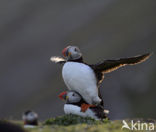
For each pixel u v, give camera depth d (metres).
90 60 60.62
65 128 11.53
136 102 51.59
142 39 62.16
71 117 13.13
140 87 53.44
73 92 13.79
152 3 71.12
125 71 54.91
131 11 71.50
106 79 53.84
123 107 51.28
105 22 70.50
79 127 11.76
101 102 14.51
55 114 53.38
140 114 51.47
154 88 52.91
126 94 53.38
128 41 62.38
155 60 56.53
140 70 55.06
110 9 74.44
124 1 75.25
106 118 14.20
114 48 62.03
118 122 13.95
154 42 60.91
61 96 14.01
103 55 60.84
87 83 13.48
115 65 13.80
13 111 58.75
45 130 11.01
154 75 54.34
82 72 13.34
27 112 11.49
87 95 13.68
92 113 13.76
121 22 68.44
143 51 60.09
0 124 9.62
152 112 50.97
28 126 11.32
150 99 52.19
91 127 11.93
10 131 9.53
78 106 13.77
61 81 59.16
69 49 13.67
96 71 13.72
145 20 66.50
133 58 13.55
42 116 54.09
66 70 13.51
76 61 13.65
